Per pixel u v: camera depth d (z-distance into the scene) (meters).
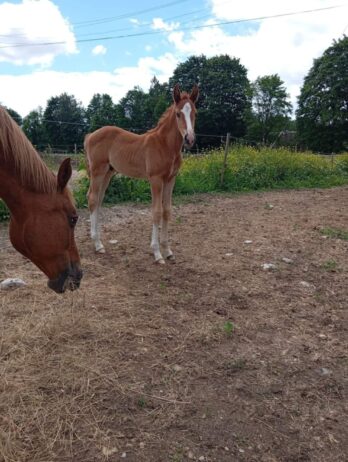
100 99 54.72
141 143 4.98
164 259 5.02
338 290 4.19
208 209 8.56
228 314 3.57
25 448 1.99
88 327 3.20
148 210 8.32
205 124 48.59
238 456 2.01
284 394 2.52
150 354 2.88
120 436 2.10
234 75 48.19
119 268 4.69
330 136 42.53
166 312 3.57
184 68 49.22
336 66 40.25
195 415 2.28
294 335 3.26
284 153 14.01
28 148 2.11
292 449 2.08
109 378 2.57
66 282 2.29
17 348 2.82
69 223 2.26
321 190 12.12
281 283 4.33
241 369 2.76
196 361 2.83
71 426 2.14
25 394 2.35
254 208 8.71
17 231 2.21
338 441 2.15
